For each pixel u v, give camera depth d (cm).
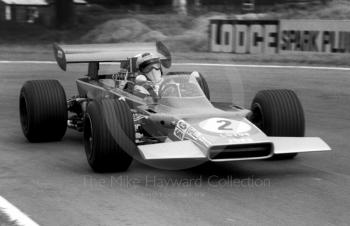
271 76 3938
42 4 10625
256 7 7931
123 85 1845
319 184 1468
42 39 7525
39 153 1842
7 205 1297
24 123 2030
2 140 2058
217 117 1519
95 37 7262
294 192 1395
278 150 1427
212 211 1247
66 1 8044
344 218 1206
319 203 1309
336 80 3728
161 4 9675
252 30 5247
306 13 6831
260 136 1433
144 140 1639
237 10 8200
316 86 3491
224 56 5172
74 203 1309
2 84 3638
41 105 1919
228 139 1393
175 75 1708
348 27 4747
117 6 9962
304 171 1602
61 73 4188
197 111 1559
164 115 1555
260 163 1692
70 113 2589
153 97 1688
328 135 2148
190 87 1664
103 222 1180
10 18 10712
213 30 5503
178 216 1214
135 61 1830
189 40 6216
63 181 1499
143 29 7088
